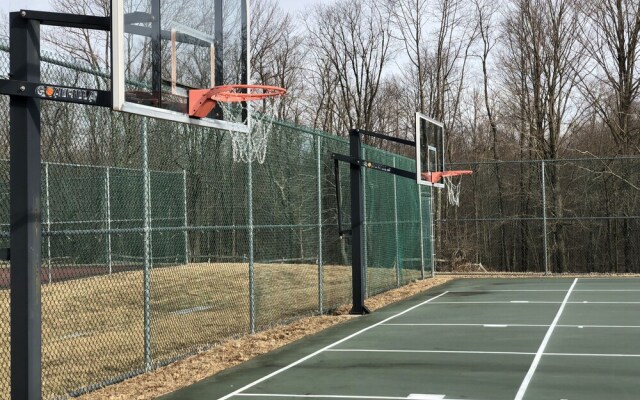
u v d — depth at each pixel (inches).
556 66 1323.8
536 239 1220.5
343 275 638.5
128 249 661.9
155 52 259.0
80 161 364.5
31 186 228.7
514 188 1233.4
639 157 910.4
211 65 296.2
